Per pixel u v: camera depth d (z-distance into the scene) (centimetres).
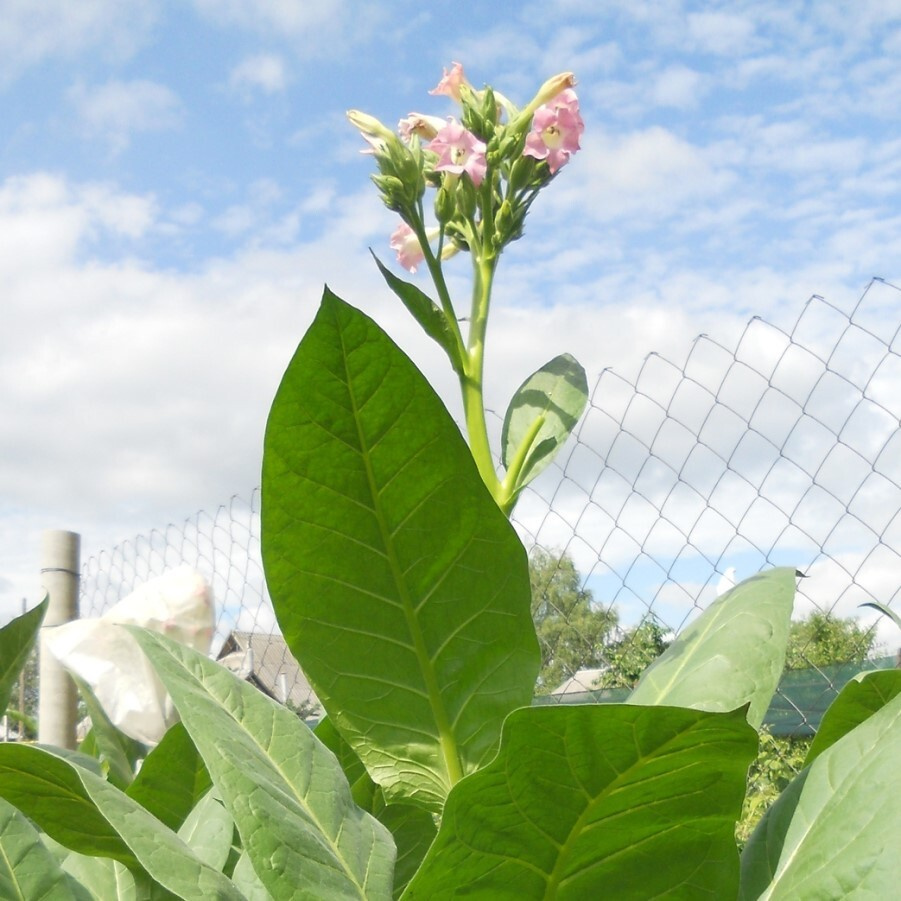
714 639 105
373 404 75
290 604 82
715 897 68
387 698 85
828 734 100
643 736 60
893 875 64
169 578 136
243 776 69
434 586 83
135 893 107
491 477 139
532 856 66
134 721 130
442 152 155
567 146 158
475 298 150
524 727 60
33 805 85
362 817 82
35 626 115
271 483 77
